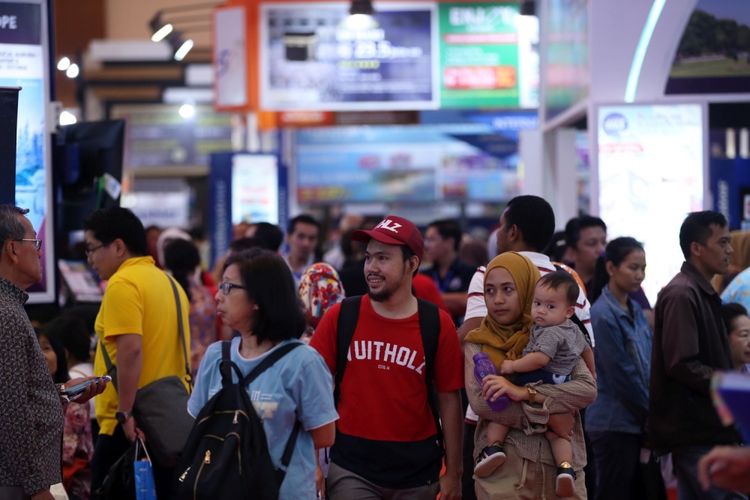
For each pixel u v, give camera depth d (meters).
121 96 30.23
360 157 28.47
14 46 7.20
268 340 4.83
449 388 5.59
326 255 15.55
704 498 6.31
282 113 17.97
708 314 6.35
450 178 28.66
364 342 5.55
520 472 5.34
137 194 27.11
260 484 4.57
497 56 17.62
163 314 6.55
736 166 13.69
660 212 9.06
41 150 7.26
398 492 5.49
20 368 4.76
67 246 12.14
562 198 11.38
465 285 10.78
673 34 9.10
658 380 6.46
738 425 3.12
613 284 7.44
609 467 7.29
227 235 17.19
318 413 4.77
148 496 6.02
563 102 10.60
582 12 9.59
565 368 5.29
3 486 4.71
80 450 6.77
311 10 17.53
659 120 9.06
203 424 4.68
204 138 30.47
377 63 17.59
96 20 31.47
